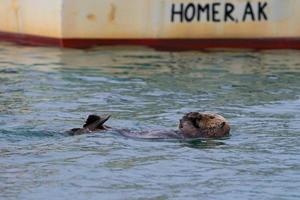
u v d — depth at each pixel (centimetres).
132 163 3475
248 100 4872
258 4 6931
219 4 6875
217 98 4925
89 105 4644
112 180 3256
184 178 3303
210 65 6125
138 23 6775
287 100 4888
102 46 6781
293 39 7012
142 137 3844
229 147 3756
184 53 6688
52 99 4781
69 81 5356
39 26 6900
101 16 6700
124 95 4953
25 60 6166
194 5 6831
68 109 4522
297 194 3138
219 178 3312
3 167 3381
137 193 3111
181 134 3900
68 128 4047
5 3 7206
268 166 3481
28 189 3125
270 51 6894
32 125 4091
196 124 3938
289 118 4378
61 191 3111
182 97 4931
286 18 6975
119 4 6700
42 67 5872
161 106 4656
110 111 4491
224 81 5494
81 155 3559
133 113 4456
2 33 7288
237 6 6906
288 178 3325
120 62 6147
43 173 3319
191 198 3073
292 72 5894
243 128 4134
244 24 6938
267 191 3167
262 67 6081
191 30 6862
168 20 6800
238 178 3319
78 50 6669
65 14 6644
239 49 6944
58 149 3641
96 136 3841
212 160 3550
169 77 5597
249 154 3653
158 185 3212
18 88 5088
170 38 6844
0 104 4609
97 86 5219
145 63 6138
